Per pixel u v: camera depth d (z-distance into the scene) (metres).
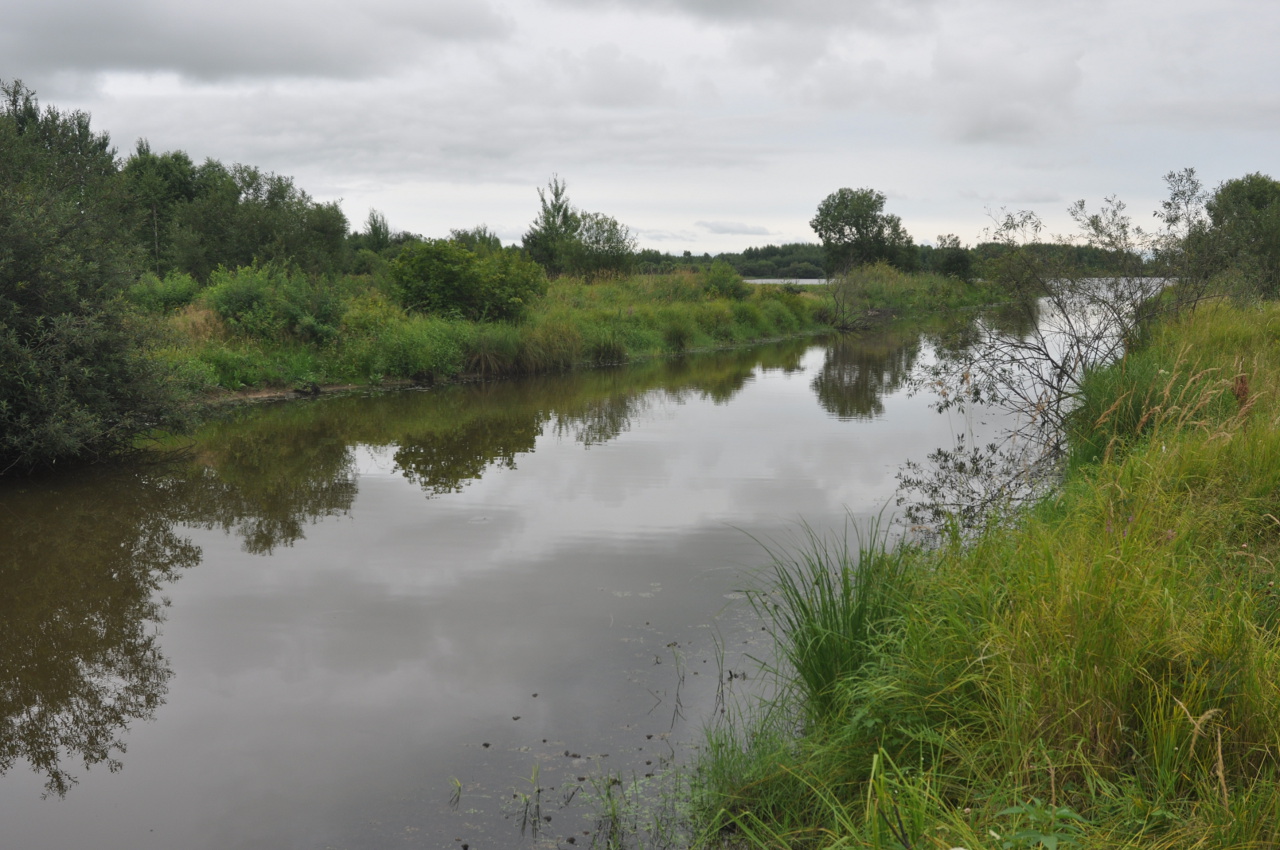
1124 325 11.63
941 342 15.26
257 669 5.16
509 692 4.81
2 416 9.54
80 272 10.16
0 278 9.68
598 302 28.28
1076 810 2.97
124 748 4.32
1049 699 3.27
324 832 3.62
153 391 10.80
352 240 42.25
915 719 3.62
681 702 4.64
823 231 62.97
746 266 88.88
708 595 6.18
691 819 3.64
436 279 21.70
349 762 4.15
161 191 33.09
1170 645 3.31
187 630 5.72
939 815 2.92
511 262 23.73
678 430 13.06
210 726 4.52
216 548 7.42
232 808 3.80
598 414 14.69
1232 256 12.34
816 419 13.97
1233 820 2.63
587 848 3.47
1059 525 4.92
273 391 16.31
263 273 19.03
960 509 7.70
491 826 3.63
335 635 5.61
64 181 12.09
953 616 3.88
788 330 35.84
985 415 13.77
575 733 4.37
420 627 5.71
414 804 3.80
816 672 4.28
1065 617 3.50
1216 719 3.06
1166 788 2.87
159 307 17.97
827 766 3.66
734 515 8.24
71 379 10.09
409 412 14.80
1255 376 7.67
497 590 6.36
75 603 6.20
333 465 10.67
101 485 9.60
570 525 8.01
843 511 8.27
